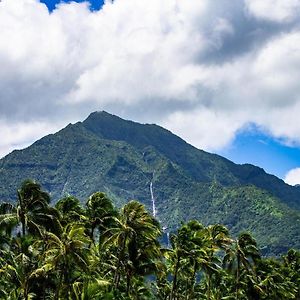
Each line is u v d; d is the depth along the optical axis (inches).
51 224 2711.6
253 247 4163.4
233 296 4151.1
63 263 2278.5
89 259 2517.2
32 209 2691.9
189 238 3348.9
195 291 4628.4
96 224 3134.8
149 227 2802.7
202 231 3560.5
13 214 2637.8
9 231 2625.5
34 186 2691.9
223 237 3878.0
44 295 2396.7
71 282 2370.8
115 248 3191.4
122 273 3029.0
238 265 4175.7
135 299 3272.6
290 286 4874.5
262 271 4399.6
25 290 2314.2
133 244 2827.3
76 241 2229.3
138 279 3334.2
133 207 2827.3
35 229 2623.0
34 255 2421.3
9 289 2506.2
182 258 3449.8
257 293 4232.3
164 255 3289.9
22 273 2332.7
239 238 4188.0
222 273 4153.5
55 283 2383.1
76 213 3149.6
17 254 2598.4
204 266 3531.0
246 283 4252.0
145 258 2869.1
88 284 2260.1
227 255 4136.3
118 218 2903.5
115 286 2787.9
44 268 2209.6
